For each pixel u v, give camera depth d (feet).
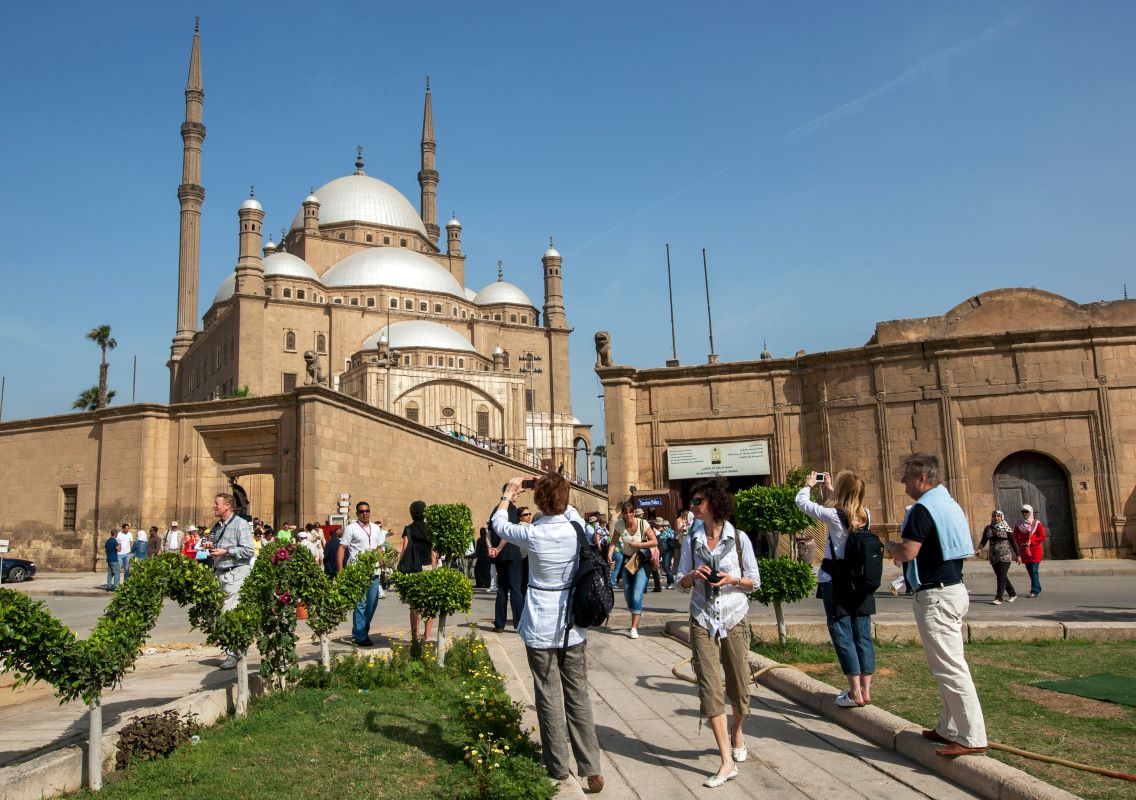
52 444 112.98
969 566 74.33
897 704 23.61
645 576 40.22
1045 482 78.07
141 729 20.61
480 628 44.93
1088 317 79.20
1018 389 77.36
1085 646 32.32
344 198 312.29
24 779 16.92
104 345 249.34
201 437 104.27
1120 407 76.33
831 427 81.15
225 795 17.21
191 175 284.00
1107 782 16.83
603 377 85.20
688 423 84.79
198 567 22.61
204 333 277.64
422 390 218.79
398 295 274.36
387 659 32.24
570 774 18.44
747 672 20.30
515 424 232.73
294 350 249.96
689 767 19.93
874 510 78.79
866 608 23.41
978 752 18.45
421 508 37.27
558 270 322.55
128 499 103.91
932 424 78.43
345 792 17.33
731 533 20.47
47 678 18.17
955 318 81.51
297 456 95.35
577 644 18.47
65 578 100.17
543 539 18.69
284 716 23.61
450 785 17.56
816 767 19.69
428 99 367.04
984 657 29.96
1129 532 74.74
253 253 245.65
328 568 43.62
